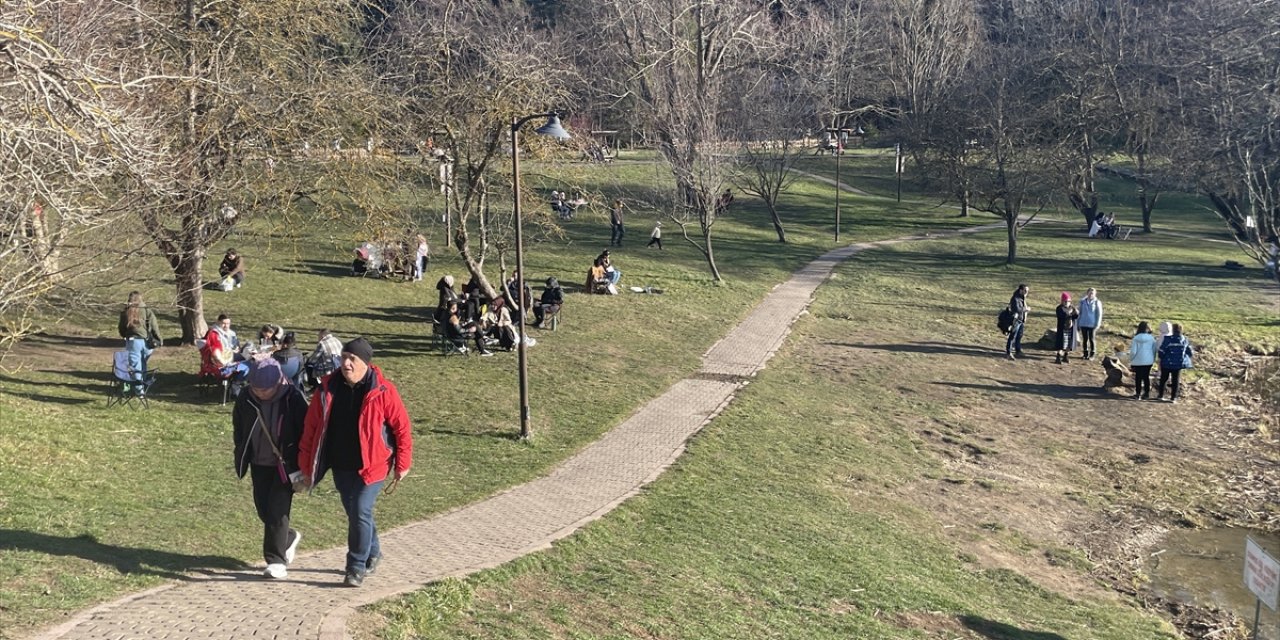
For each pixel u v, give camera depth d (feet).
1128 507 56.13
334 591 27.37
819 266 132.57
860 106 265.54
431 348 75.20
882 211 191.83
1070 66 170.19
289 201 64.69
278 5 65.10
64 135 34.91
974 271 133.08
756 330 92.17
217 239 65.51
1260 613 43.73
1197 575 47.93
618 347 80.53
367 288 95.66
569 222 152.05
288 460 27.22
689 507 45.21
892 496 52.95
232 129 62.85
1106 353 91.56
